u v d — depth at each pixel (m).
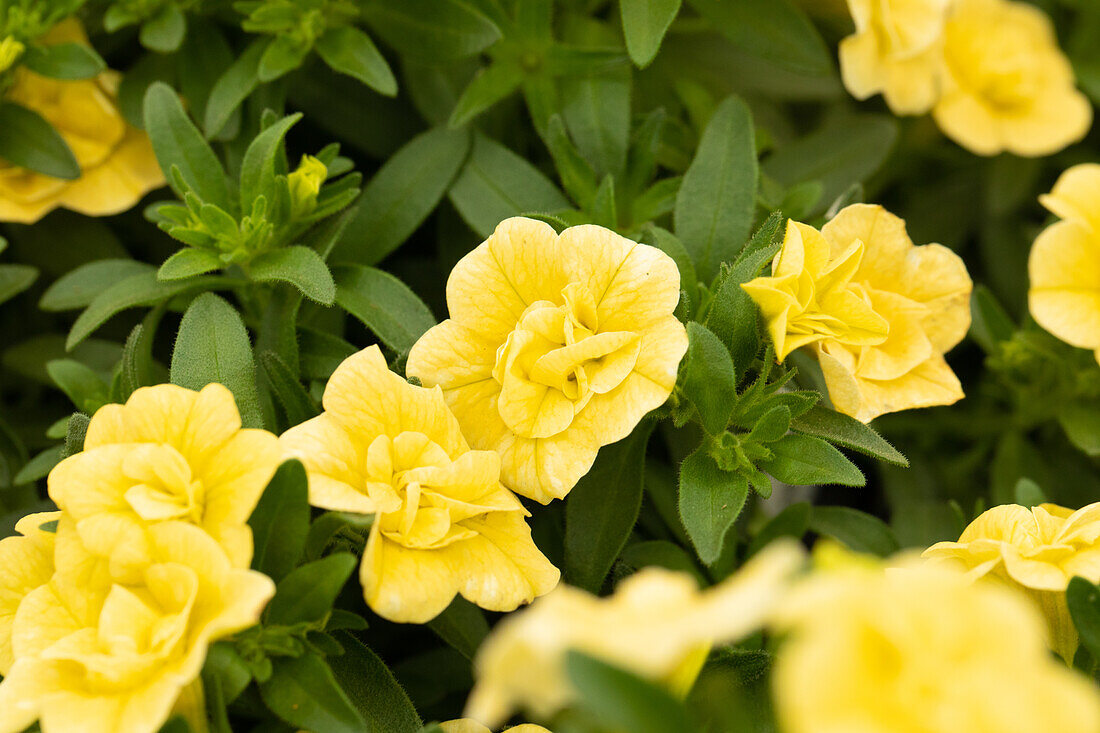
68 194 0.38
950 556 0.32
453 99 0.39
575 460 0.32
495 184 0.37
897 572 0.29
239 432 0.31
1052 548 0.32
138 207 0.40
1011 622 0.27
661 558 0.35
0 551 0.32
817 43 0.38
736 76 0.41
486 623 0.34
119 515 0.31
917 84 0.40
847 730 0.27
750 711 0.32
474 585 0.32
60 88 0.38
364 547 0.33
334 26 0.37
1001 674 0.27
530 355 0.32
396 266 0.39
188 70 0.38
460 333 0.33
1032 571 0.31
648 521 0.36
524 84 0.38
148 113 0.36
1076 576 0.31
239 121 0.38
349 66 0.37
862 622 0.27
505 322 0.33
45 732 0.30
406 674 0.35
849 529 0.37
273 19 0.37
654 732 0.28
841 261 0.33
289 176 0.35
